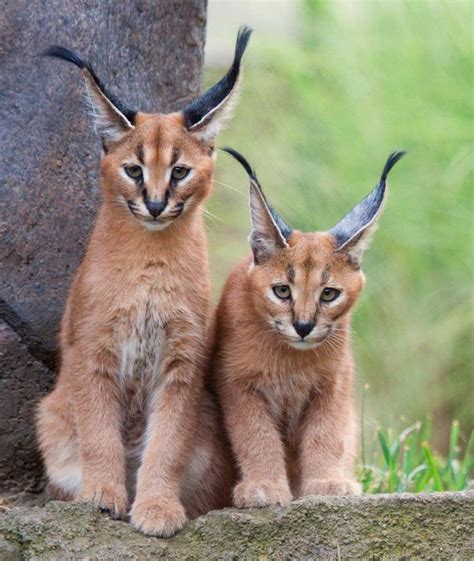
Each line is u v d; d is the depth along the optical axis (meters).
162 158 10.81
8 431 11.90
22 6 11.80
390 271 19.12
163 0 12.74
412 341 18.84
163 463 10.80
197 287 11.07
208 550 10.26
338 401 11.33
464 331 18.86
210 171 11.16
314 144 20.52
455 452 14.26
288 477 11.66
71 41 12.07
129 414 11.41
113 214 10.98
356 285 11.05
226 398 11.24
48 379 12.02
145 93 12.73
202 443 11.41
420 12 20.92
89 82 10.93
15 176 11.80
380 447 15.19
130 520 10.62
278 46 21.77
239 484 10.90
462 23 20.69
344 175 19.86
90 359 10.90
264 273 10.94
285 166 20.33
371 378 18.75
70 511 10.28
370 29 21.30
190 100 13.09
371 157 19.81
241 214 20.16
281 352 11.10
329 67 21.27
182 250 10.98
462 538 10.14
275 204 19.97
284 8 25.91
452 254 19.23
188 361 11.03
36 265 11.91
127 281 10.88
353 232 11.07
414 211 19.27
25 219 11.84
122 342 10.96
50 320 11.96
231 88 11.20
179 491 11.05
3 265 11.76
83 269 11.09
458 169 19.45
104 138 11.01
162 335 11.01
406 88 20.33
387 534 10.13
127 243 10.90
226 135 21.33
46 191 11.94
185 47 12.98
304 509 10.20
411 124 19.88
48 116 11.94
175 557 10.20
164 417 10.97
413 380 18.70
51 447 11.33
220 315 11.53
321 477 11.05
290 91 21.84
